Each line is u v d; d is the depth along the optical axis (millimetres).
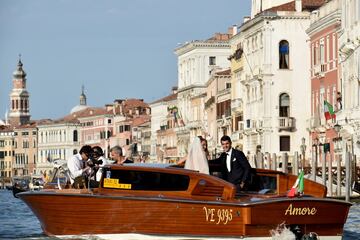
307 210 41469
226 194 41469
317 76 138000
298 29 148750
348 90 113625
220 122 190375
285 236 41000
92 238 43031
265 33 149500
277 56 149125
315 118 137625
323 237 42156
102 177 42812
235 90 173375
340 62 123312
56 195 43281
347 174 83688
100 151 47188
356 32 107375
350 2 110688
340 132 113938
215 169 44531
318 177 94812
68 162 46781
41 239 44969
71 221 43375
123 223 42188
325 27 133250
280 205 40906
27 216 70125
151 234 41906
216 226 41062
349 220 61438
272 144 148875
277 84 149000
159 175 42188
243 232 40750
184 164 44500
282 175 45375
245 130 160250
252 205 40438
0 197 163375
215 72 199250
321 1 152500
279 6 151375
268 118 149000
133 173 42469
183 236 41500
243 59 165000
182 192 41844
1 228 55500
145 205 41625
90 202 42500
